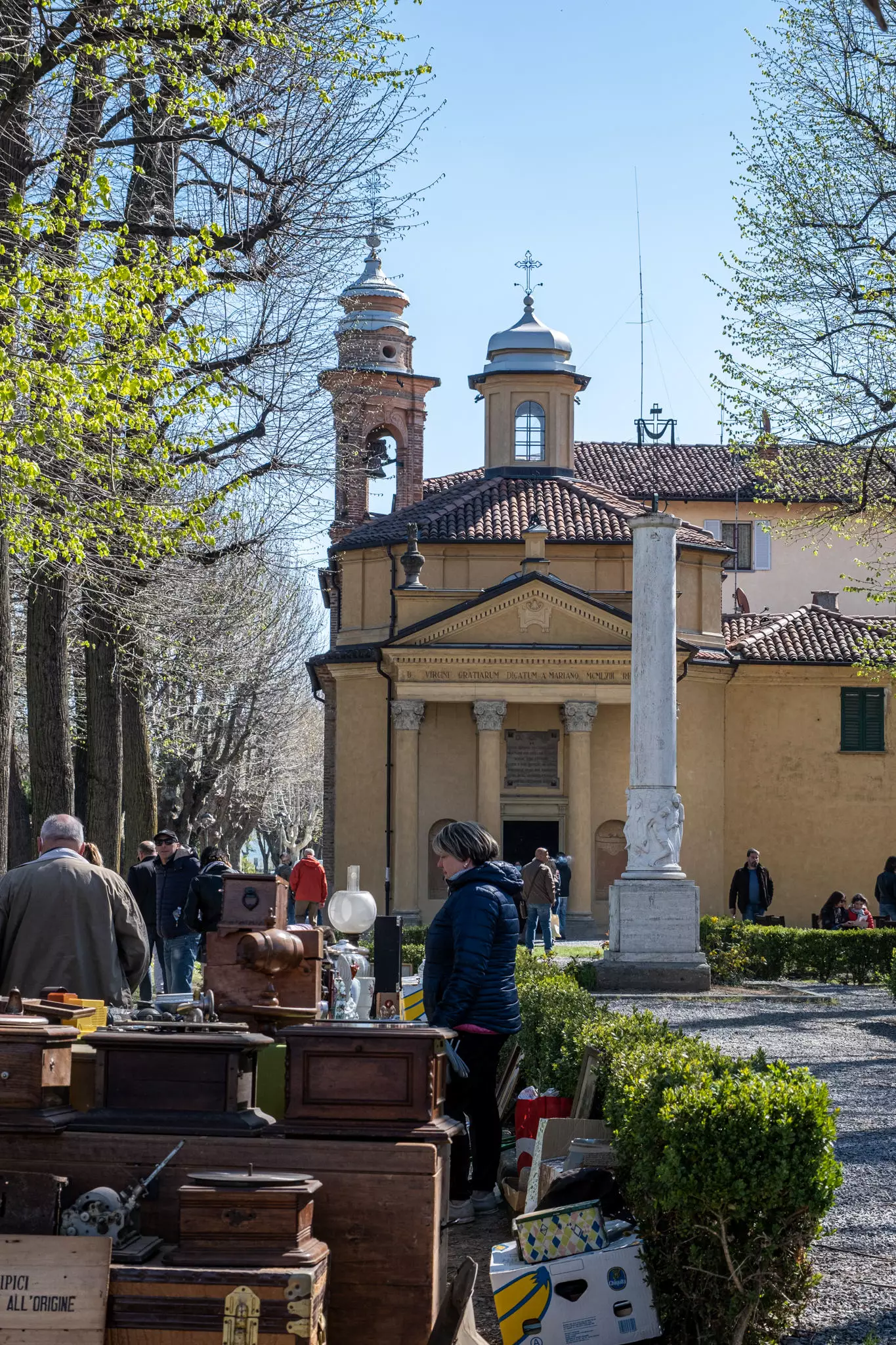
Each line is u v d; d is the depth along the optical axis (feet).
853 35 81.41
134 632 67.62
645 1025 29.91
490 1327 21.25
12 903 25.43
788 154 84.84
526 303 164.96
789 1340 20.42
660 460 191.62
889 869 109.91
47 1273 14.65
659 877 75.31
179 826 144.97
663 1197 19.43
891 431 86.33
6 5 48.16
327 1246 15.47
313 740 226.38
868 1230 26.32
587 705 132.16
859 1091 42.39
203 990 22.08
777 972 89.15
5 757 47.91
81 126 52.54
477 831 27.30
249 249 66.49
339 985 33.40
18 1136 16.06
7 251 44.55
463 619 132.67
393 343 171.73
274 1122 16.81
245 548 71.05
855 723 147.33
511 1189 27.84
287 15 56.70
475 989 26.05
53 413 43.96
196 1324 14.43
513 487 152.56
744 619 159.43
